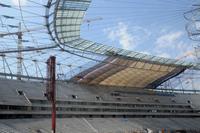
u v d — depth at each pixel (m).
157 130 89.94
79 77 94.56
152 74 104.38
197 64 104.38
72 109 82.50
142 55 90.69
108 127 82.25
